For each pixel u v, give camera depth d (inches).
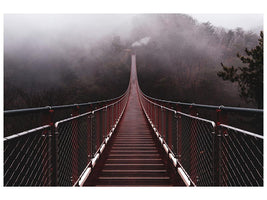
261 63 396.2
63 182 88.7
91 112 144.1
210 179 86.4
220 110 76.9
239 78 423.8
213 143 78.8
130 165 161.2
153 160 171.0
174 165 142.3
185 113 133.0
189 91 1994.3
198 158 101.0
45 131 74.4
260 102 392.2
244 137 63.4
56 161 78.6
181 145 136.8
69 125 97.7
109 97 2487.7
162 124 202.4
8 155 58.0
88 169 129.8
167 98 2183.8
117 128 304.5
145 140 235.3
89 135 140.2
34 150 68.9
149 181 139.9
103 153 182.2
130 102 930.7
